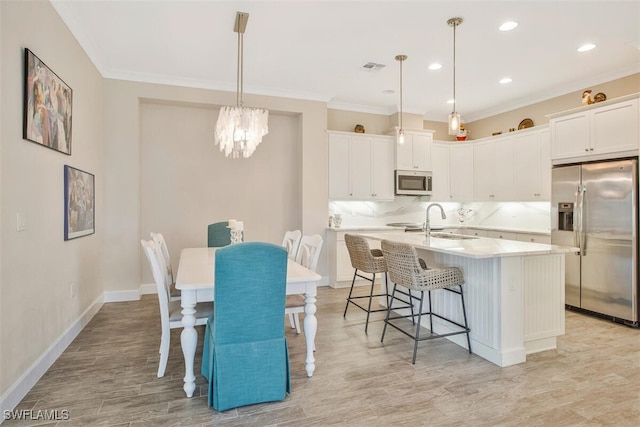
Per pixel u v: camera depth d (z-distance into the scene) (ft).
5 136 6.63
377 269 11.30
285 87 16.46
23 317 7.28
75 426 6.29
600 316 12.66
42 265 8.20
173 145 16.16
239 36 11.40
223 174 16.94
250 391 6.96
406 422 6.47
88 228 11.82
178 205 16.26
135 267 14.61
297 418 6.59
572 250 8.95
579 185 13.14
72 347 9.79
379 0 9.49
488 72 14.55
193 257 10.91
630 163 11.60
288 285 8.04
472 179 20.29
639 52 12.66
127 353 9.44
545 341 9.77
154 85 14.97
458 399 7.23
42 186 8.24
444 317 10.77
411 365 8.80
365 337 10.74
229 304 6.77
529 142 16.97
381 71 14.49
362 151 18.67
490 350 9.05
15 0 7.06
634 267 11.52
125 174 14.44
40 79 8.07
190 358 7.31
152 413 6.72
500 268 8.78
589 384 7.84
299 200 17.84
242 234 11.43
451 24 10.70
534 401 7.14
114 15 10.24
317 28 11.00
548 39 11.66
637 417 6.60
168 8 9.89
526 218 18.48
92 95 12.59
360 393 7.48
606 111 12.53
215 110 16.70
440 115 21.39
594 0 9.43
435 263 11.28
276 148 17.87
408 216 20.98
